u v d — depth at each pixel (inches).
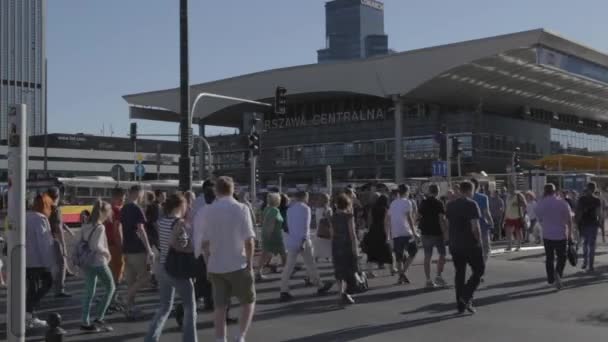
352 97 3260.3
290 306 443.2
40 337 357.4
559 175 1509.6
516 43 2274.9
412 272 621.6
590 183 609.9
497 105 3213.6
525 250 820.6
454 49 2492.6
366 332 355.9
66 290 534.9
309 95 3184.1
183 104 756.6
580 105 3501.5
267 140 3528.5
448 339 336.5
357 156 3191.4
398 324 376.8
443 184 1332.4
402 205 542.9
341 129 3262.8
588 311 415.2
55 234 479.8
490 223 581.3
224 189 292.4
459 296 407.5
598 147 4170.8
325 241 527.5
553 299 462.0
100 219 369.7
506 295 479.5
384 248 550.0
